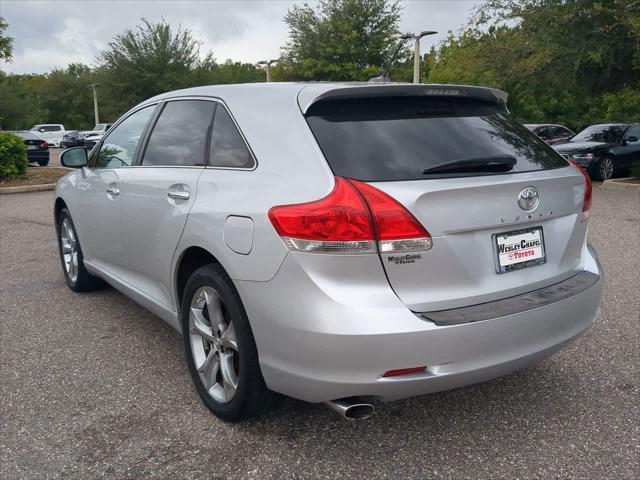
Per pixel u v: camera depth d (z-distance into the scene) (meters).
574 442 2.77
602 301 4.72
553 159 2.98
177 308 3.33
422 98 2.85
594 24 13.37
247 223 2.59
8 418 3.04
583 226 3.02
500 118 3.05
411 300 2.39
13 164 15.03
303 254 2.37
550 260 2.82
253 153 2.81
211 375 3.02
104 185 4.11
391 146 2.54
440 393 3.27
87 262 4.73
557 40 13.95
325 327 2.31
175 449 2.75
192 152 3.28
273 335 2.50
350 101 2.72
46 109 64.69
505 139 2.87
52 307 4.80
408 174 2.44
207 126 3.26
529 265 2.71
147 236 3.49
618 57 13.55
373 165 2.45
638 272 5.57
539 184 2.68
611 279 5.35
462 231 2.46
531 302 2.58
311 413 3.06
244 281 2.59
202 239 2.87
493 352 2.47
